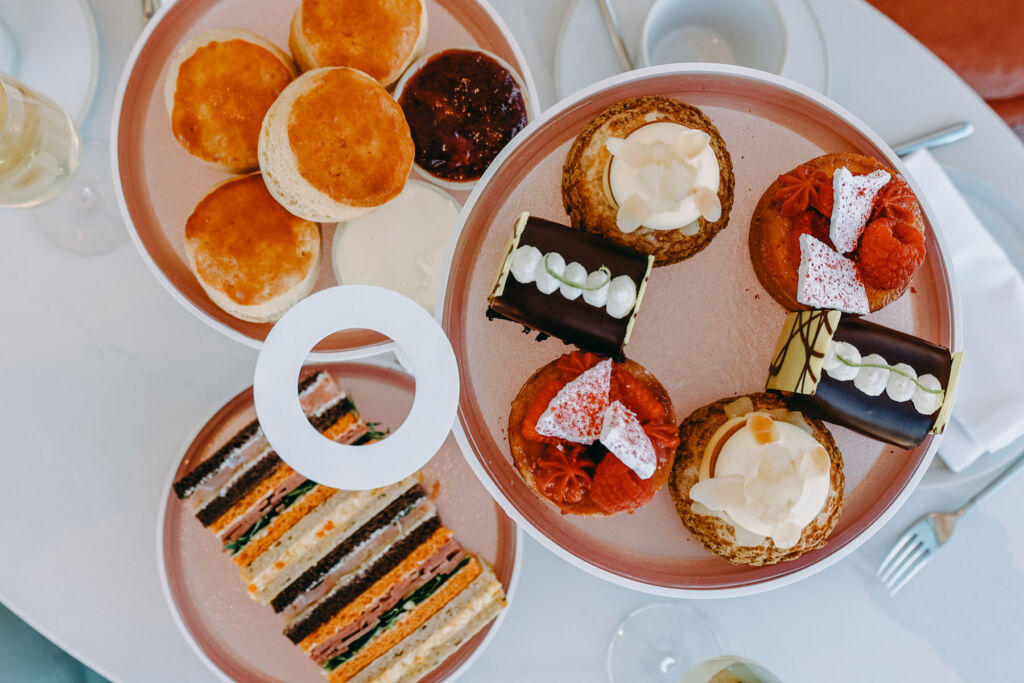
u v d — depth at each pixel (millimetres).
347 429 565
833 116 527
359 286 421
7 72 553
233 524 574
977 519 594
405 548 584
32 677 617
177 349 581
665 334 533
